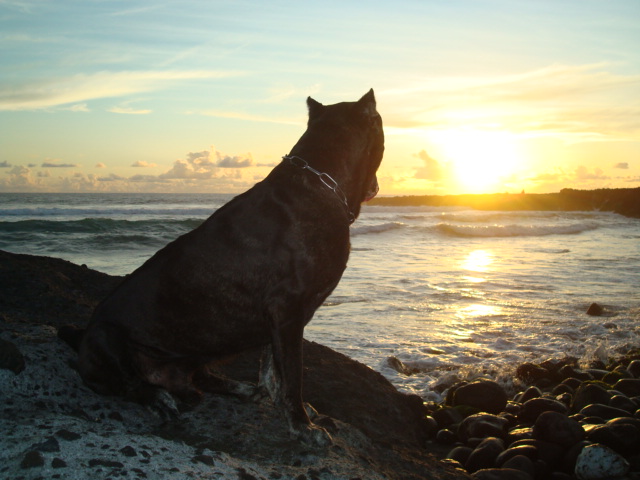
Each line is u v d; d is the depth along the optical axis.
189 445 3.14
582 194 58.03
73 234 21.78
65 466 2.51
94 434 2.85
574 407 5.88
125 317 3.56
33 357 3.67
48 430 2.81
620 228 37.00
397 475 3.40
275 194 3.57
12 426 2.85
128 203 59.25
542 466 4.47
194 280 3.53
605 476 4.32
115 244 20.30
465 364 7.91
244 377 4.43
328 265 3.58
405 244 24.14
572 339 9.37
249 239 3.51
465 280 14.56
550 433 4.72
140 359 3.59
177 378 3.73
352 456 3.34
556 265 17.91
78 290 5.53
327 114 3.84
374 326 9.68
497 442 4.78
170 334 3.59
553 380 7.30
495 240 27.14
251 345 3.71
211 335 3.60
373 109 3.86
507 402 6.13
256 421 3.57
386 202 62.78
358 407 4.28
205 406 3.68
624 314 11.07
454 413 5.59
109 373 3.54
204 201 66.44
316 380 4.53
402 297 12.14
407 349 8.43
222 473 2.77
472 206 60.47
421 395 6.70
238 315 3.55
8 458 2.56
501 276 15.42
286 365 3.44
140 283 3.62
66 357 3.84
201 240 3.59
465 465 4.75
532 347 8.81
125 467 2.58
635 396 6.26
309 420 3.44
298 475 2.96
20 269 5.48
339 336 9.01
